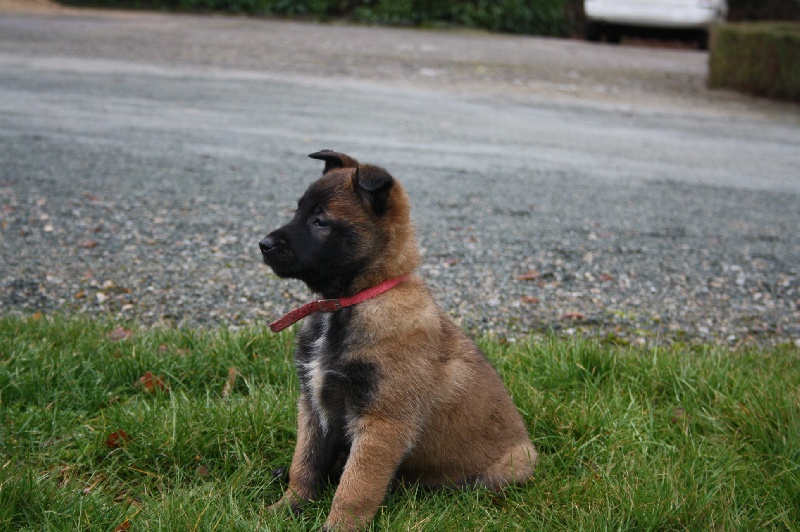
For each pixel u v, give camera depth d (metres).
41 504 3.49
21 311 5.70
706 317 6.36
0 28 17.84
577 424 4.44
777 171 10.84
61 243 6.99
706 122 13.77
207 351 4.99
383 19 24.53
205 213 7.91
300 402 3.92
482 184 9.38
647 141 12.12
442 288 6.55
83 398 4.48
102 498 3.61
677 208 9.05
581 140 11.92
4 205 7.74
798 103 15.98
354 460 3.56
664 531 3.63
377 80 15.41
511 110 13.69
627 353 5.31
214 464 4.05
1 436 4.03
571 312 6.26
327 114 12.30
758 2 28.05
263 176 9.11
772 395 4.68
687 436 4.42
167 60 15.70
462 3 25.06
